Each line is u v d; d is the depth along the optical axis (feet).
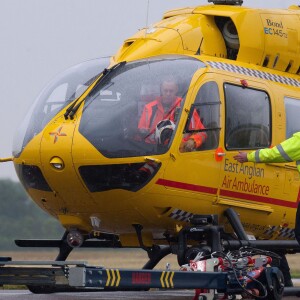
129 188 122.52
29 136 127.54
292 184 139.13
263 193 134.92
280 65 142.61
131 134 122.31
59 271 108.27
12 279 111.24
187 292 151.12
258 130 134.62
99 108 124.16
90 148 121.49
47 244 139.33
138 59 130.72
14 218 528.22
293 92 141.79
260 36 139.13
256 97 135.03
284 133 138.62
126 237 136.05
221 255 118.93
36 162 124.77
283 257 142.10
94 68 131.95
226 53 139.85
